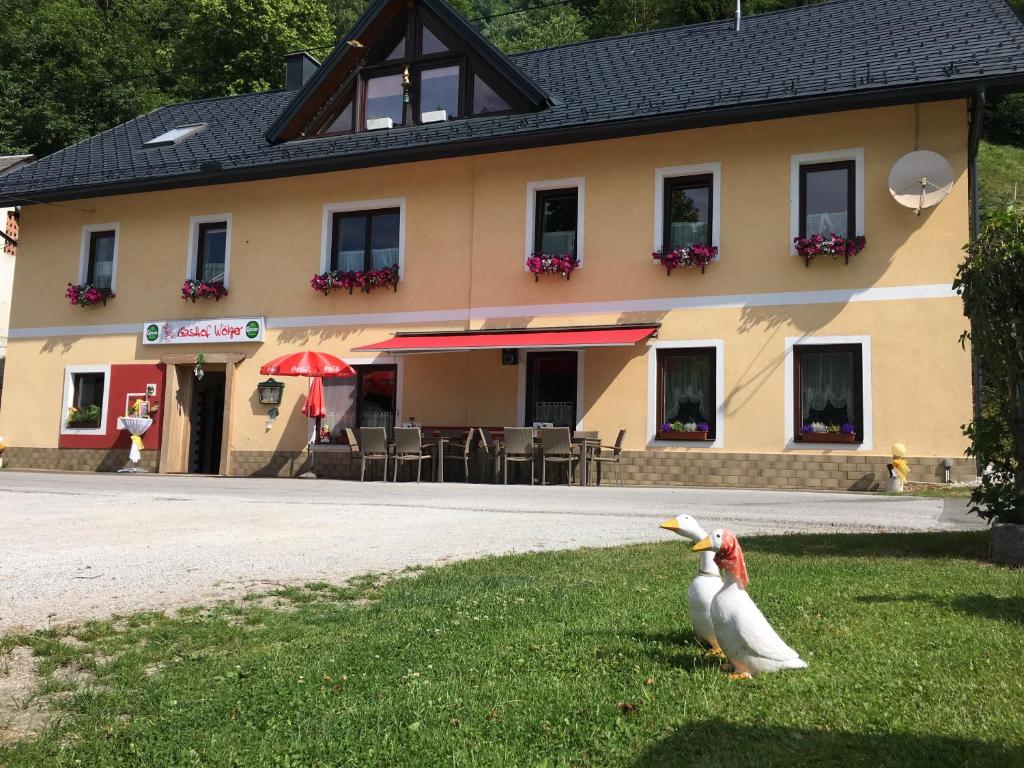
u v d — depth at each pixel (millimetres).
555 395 17516
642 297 16906
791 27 19109
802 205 16078
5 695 3916
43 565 6824
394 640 4445
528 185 18047
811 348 15719
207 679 3938
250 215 20469
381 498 12305
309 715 3414
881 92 14867
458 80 19625
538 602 5254
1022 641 4098
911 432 14883
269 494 13000
